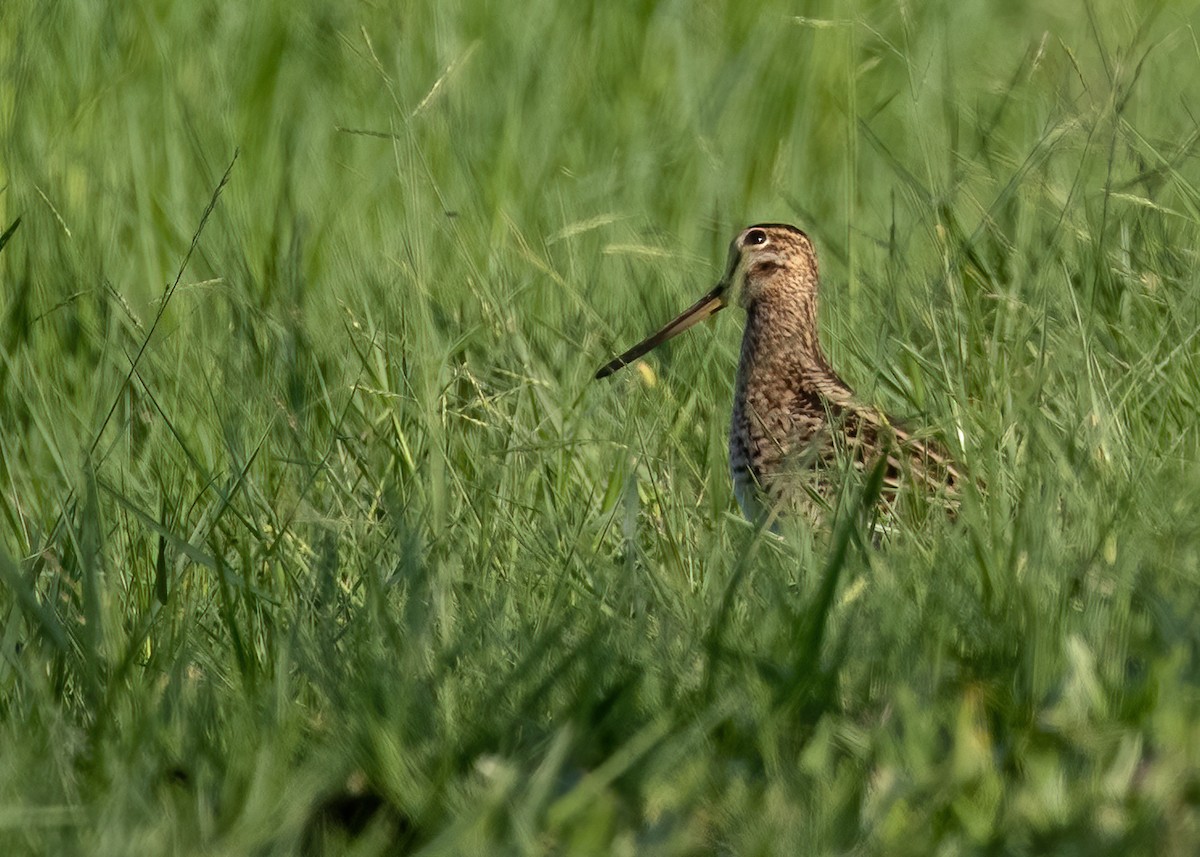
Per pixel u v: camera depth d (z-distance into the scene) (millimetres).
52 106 19062
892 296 13945
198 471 12039
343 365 14023
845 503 10516
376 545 10781
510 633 9625
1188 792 7898
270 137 19656
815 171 21016
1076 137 15938
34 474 13031
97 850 7395
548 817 7844
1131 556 9484
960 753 7996
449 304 15102
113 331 14148
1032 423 10977
